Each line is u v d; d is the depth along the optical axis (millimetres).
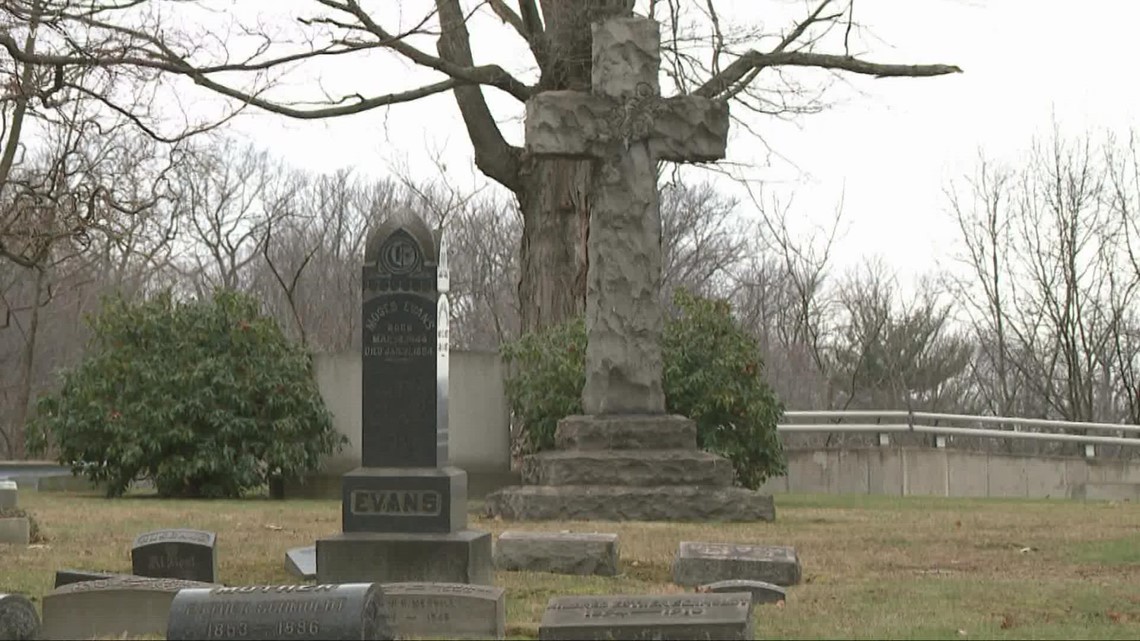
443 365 14188
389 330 13977
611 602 10406
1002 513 23609
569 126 22062
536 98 22078
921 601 13250
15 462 43938
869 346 55562
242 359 27375
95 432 26969
